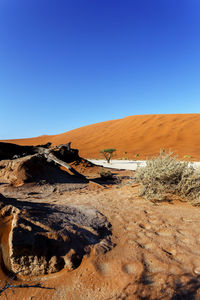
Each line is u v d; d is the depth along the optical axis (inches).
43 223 88.7
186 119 2081.7
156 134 1926.7
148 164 206.7
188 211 152.3
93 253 89.4
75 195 228.2
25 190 244.4
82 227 107.0
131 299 64.6
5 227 89.7
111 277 75.8
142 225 126.1
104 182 328.5
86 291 69.4
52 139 2925.7
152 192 179.5
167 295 65.7
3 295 68.6
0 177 279.1
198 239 105.8
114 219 135.8
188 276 75.2
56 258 79.7
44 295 68.4
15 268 77.0
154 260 86.3
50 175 302.5
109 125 2699.3
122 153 1544.0
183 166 191.3
